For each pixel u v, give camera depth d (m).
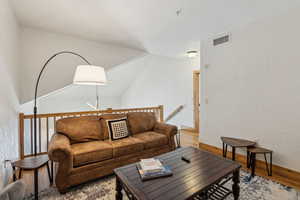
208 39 3.28
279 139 2.34
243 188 1.97
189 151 2.13
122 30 2.99
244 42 2.70
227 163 1.76
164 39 3.38
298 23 2.12
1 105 1.85
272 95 2.40
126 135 2.83
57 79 3.29
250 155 2.51
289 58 2.22
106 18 2.55
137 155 2.54
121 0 2.05
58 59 3.28
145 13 2.35
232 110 2.92
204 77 3.39
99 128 2.74
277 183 2.08
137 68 5.86
